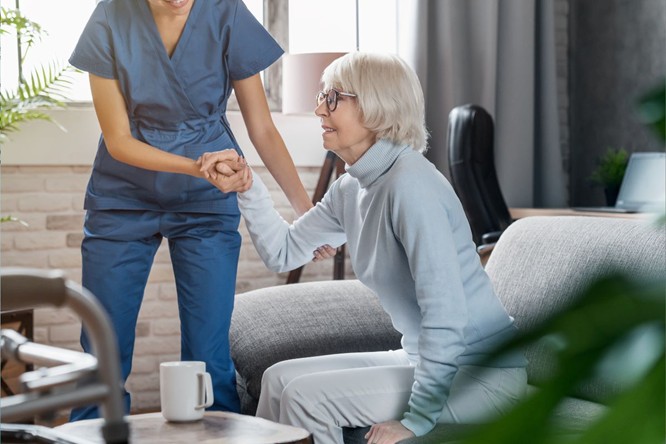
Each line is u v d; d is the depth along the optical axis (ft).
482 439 0.69
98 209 8.32
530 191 16.66
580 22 17.89
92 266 8.36
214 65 8.23
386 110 6.59
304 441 5.65
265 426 5.88
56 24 14.26
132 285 8.50
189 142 8.34
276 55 8.52
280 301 8.93
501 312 6.66
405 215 6.27
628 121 16.71
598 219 7.55
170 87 8.11
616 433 0.68
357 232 7.11
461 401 6.11
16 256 13.89
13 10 12.21
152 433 5.69
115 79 8.07
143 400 14.64
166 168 7.80
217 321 8.44
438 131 16.15
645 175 14.66
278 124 15.19
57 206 14.05
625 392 0.69
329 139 6.88
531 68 16.65
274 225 7.77
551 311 0.74
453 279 6.17
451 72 16.03
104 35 7.95
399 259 6.56
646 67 16.35
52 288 2.59
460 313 6.15
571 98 18.15
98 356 2.55
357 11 16.20
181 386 5.96
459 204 6.60
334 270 14.66
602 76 17.35
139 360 14.60
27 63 14.14
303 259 7.83
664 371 0.69
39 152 13.78
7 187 13.83
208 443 5.43
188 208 8.38
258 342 8.50
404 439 5.99
